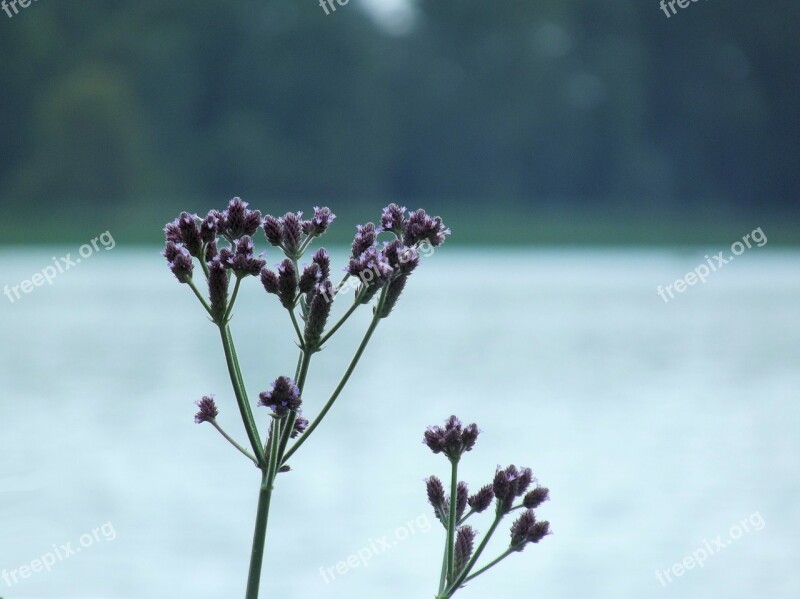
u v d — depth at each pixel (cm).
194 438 1827
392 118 10288
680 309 4212
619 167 10450
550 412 2141
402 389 2406
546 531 392
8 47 8938
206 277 386
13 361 2728
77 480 1488
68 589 1040
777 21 10362
